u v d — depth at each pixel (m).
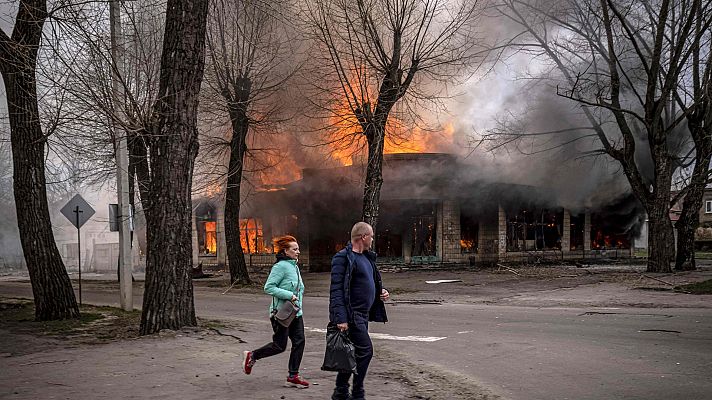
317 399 5.93
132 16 15.29
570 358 7.91
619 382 6.58
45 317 12.73
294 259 6.76
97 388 6.39
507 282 20.77
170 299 10.17
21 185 12.73
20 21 12.54
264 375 7.05
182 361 7.84
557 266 29.28
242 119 22.86
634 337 9.30
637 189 22.78
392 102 18.16
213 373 7.13
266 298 18.58
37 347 9.22
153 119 10.45
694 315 11.62
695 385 6.35
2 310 14.98
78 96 12.12
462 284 20.47
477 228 29.14
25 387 6.47
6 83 12.68
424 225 27.53
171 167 10.16
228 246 23.06
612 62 22.70
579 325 10.75
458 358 8.20
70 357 8.23
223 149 24.84
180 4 10.20
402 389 6.49
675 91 23.59
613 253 35.34
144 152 18.88
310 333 10.75
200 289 22.39
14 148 12.77
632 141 22.84
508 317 12.26
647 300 14.38
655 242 22.36
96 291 22.58
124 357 8.13
